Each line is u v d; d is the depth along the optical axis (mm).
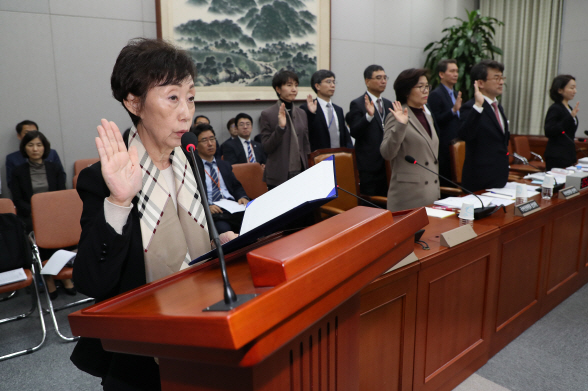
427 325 1826
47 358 2496
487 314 2178
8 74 4223
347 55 6594
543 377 2146
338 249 701
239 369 645
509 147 5855
